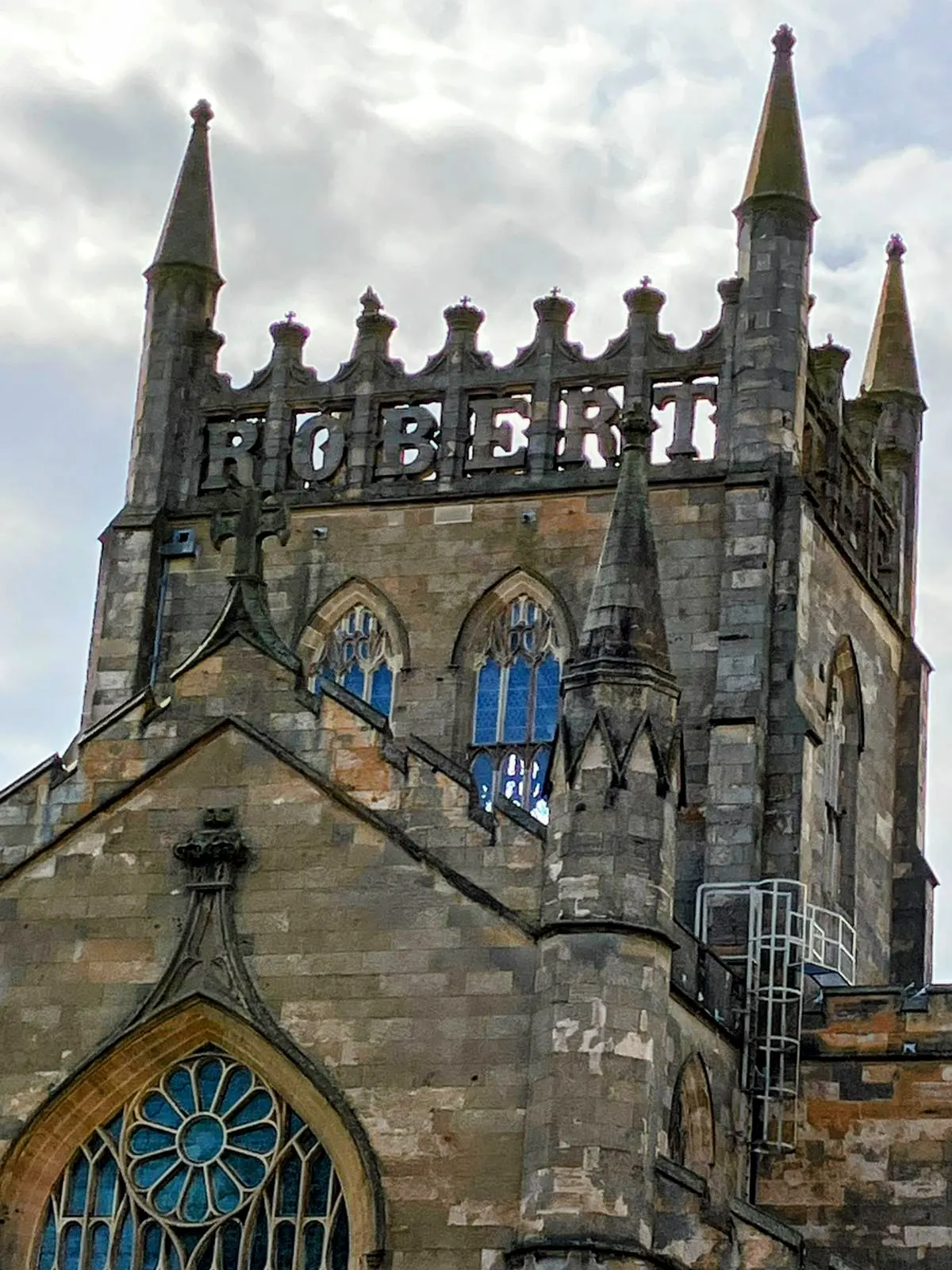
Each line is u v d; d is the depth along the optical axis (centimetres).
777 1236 8012
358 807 8394
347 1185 8138
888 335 11912
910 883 11181
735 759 10000
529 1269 7819
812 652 10406
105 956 8469
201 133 11438
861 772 10894
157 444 10962
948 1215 9188
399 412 10806
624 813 8150
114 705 10644
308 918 8356
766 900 9875
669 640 10256
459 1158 8056
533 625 10481
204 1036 8362
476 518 10600
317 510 10738
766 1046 9344
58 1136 8381
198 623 10750
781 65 10925
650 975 8056
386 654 10581
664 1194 7962
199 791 8550
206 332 11100
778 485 10356
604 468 10556
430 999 8206
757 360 10488
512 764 10362
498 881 8256
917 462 11762
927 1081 9306
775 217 10625
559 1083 7956
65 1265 8300
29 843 8612
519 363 10738
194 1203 8275
